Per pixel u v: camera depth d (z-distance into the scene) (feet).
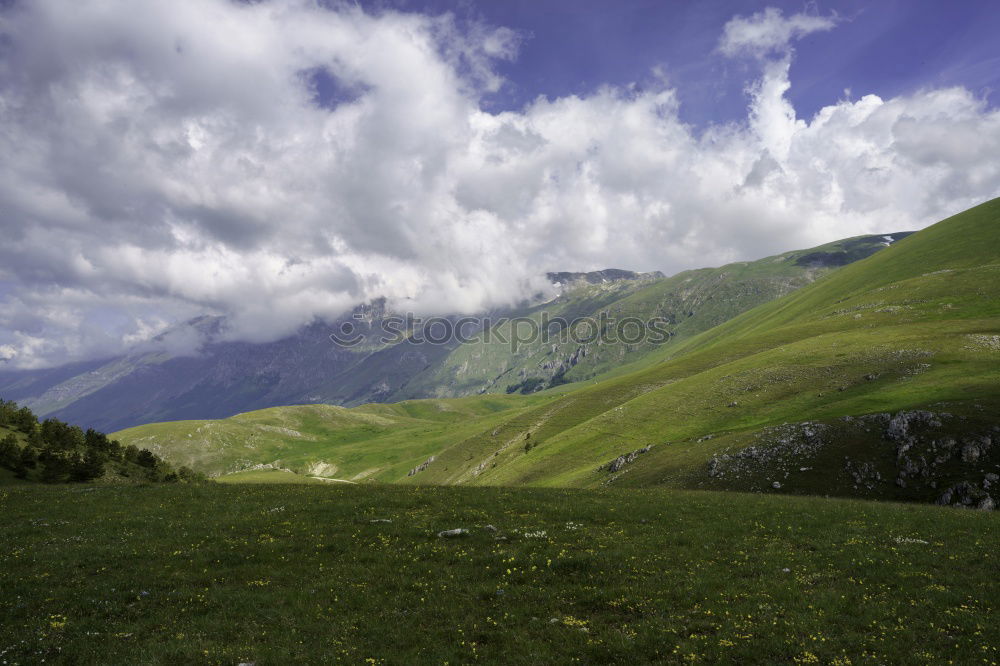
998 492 168.86
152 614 64.95
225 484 166.30
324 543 91.61
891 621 58.70
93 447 274.57
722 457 258.16
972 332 341.82
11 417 263.49
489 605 67.00
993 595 63.36
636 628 59.06
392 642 57.72
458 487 154.61
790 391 341.00
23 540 93.86
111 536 96.37
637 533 96.48
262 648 55.57
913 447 204.13
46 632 58.70
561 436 490.49
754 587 69.56
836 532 94.07
